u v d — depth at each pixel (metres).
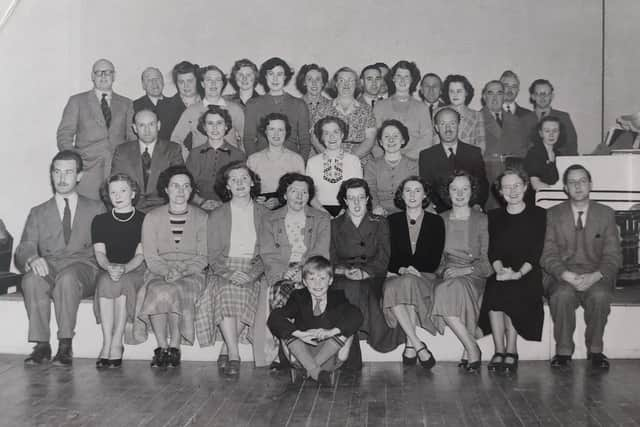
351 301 5.54
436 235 5.80
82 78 7.46
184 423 4.24
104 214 5.92
